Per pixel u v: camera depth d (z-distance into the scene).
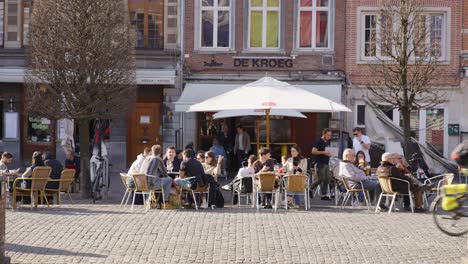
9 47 29.97
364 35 30.27
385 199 18.80
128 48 22.03
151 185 18.23
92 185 21.73
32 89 21.66
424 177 21.50
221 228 15.22
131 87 22.17
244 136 29.17
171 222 15.98
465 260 11.59
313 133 30.34
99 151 22.88
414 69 25.62
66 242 13.66
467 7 30.17
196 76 30.23
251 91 20.95
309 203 19.88
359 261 12.23
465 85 30.09
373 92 27.05
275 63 30.33
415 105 25.42
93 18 21.45
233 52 30.33
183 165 18.59
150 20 30.14
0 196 11.10
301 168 19.84
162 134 30.16
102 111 21.84
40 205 19.27
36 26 21.53
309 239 14.07
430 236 14.43
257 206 18.62
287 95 20.78
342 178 19.00
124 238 14.04
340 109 20.64
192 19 30.28
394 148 29.22
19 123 30.17
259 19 30.41
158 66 29.95
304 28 30.44
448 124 30.02
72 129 28.89
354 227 15.49
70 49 21.27
